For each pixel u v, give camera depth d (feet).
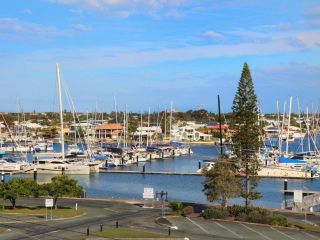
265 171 433.07
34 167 455.63
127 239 172.76
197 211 248.32
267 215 217.77
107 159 536.83
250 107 255.09
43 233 181.78
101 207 257.14
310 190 366.43
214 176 243.40
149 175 465.06
